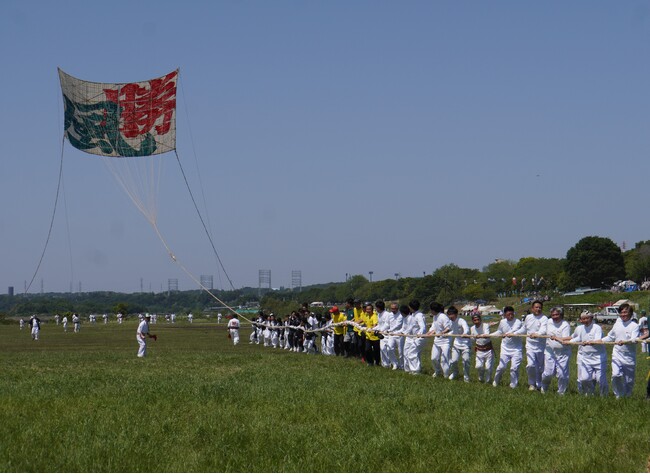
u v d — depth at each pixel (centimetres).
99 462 1327
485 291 15562
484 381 2580
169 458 1364
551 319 2236
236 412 1791
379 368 2994
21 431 1581
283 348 5016
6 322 12762
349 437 1501
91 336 7088
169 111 4497
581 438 1467
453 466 1294
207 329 9000
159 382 2400
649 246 15762
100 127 4481
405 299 15988
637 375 2884
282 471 1273
